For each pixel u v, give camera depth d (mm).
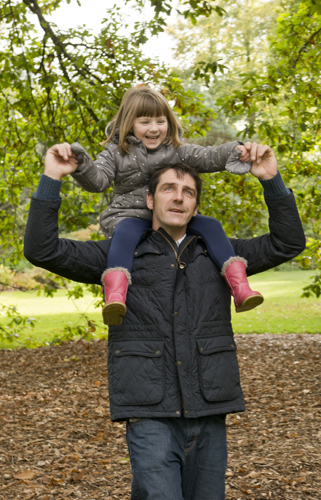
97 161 2326
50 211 1846
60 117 7789
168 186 2062
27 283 25484
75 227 8023
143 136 2383
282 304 18094
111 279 1954
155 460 1846
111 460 4559
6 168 9625
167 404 1893
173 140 2430
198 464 2008
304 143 8141
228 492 3795
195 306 1987
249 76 7176
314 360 8680
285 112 8000
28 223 1850
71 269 1994
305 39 7684
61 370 8711
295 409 5977
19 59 7203
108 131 2602
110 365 1988
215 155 2344
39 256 1878
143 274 2016
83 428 5508
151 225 2250
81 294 10172
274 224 2041
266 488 3824
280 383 7273
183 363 1913
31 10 7598
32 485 3990
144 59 7762
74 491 3900
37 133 7957
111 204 2453
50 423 5691
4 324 14617
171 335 1944
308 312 15773
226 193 9305
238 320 14805
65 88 7523
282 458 4426
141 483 1835
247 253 2162
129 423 1976
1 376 8297
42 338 12336
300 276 30453
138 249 2078
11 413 6078
